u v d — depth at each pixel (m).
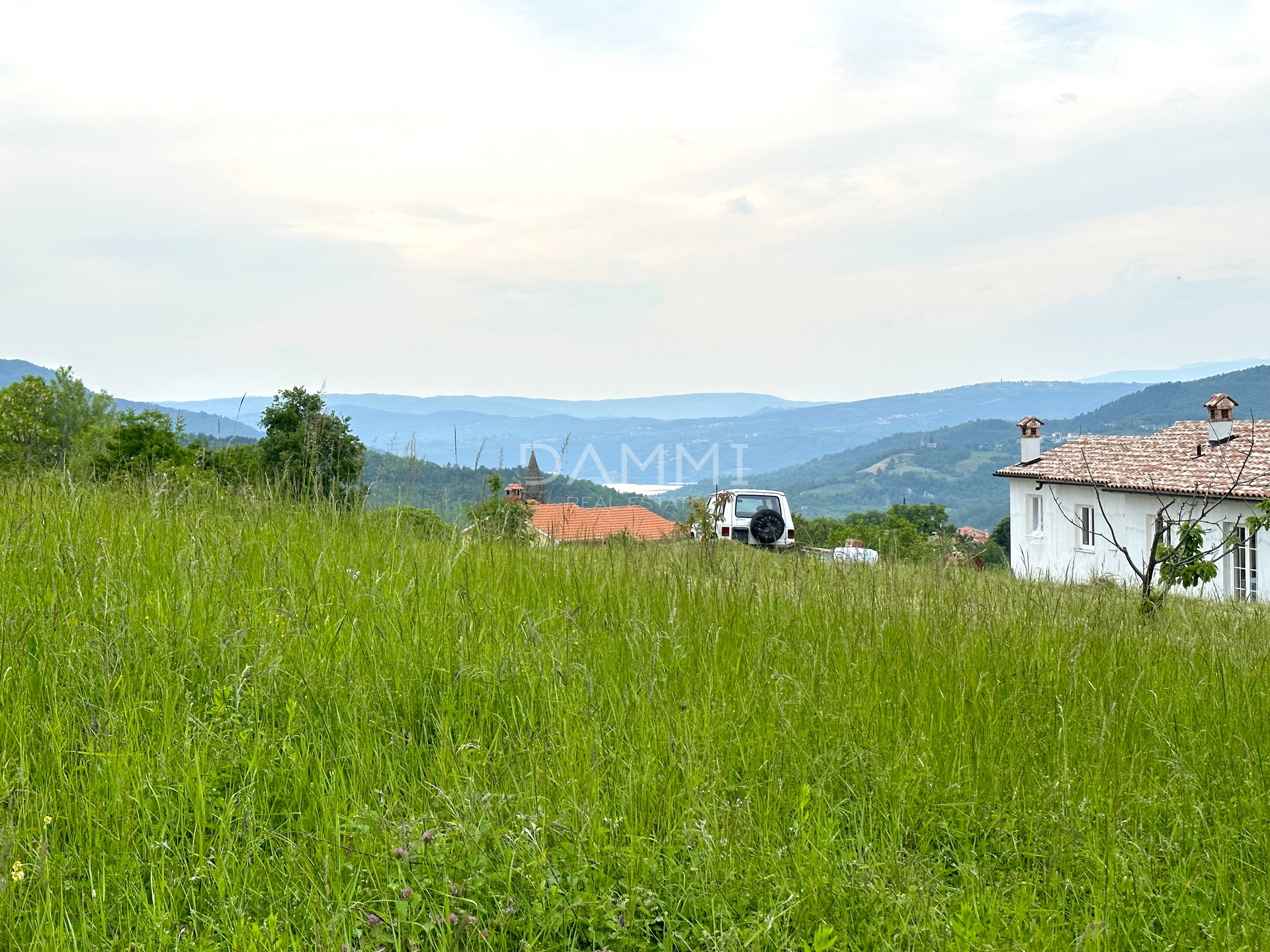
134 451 22.53
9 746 3.19
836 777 3.75
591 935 2.71
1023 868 3.30
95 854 2.77
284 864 2.85
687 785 3.41
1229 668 5.57
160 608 4.28
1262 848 3.48
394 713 3.82
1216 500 9.13
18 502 6.17
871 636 5.41
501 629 4.71
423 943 2.61
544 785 3.35
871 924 2.84
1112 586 8.31
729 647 4.95
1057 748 4.17
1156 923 3.05
